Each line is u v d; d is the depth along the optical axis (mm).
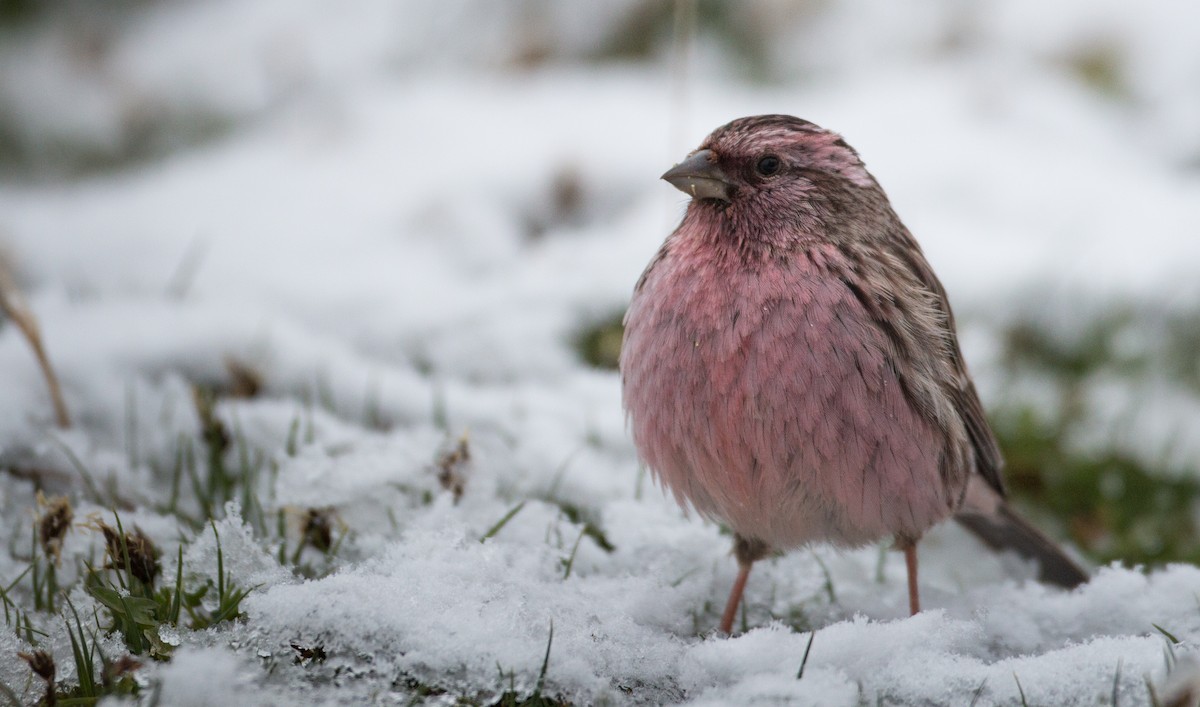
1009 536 8836
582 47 17891
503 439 9711
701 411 6910
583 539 8031
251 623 6141
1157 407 11672
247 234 13922
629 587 7309
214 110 18109
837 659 6297
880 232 7480
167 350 10422
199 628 6387
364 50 18391
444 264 13414
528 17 18016
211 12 19781
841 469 6832
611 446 9852
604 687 6117
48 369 8961
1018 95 16531
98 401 9625
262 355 10500
